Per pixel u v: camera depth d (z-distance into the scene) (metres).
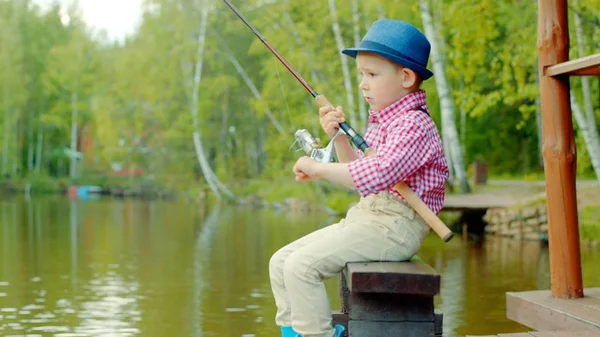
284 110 26.03
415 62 2.72
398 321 2.52
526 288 8.02
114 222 17.53
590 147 13.88
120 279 8.84
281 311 2.75
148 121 33.12
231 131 31.42
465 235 14.01
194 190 30.88
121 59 33.59
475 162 21.17
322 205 21.03
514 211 13.59
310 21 22.95
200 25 29.86
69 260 10.55
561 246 4.42
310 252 2.64
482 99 15.00
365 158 2.62
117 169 42.31
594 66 4.11
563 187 4.43
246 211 21.61
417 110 2.73
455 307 7.01
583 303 4.23
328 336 2.64
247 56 30.17
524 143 26.91
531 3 13.95
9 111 41.12
